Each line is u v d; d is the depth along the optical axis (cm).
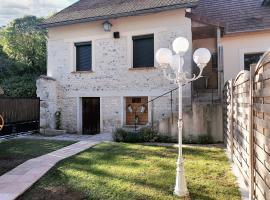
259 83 344
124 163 645
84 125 1302
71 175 562
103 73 1235
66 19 1271
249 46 1125
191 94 1058
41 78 1293
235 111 609
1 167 626
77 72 1288
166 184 504
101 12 1227
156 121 1059
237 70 1142
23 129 1236
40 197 459
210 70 1212
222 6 1315
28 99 1259
